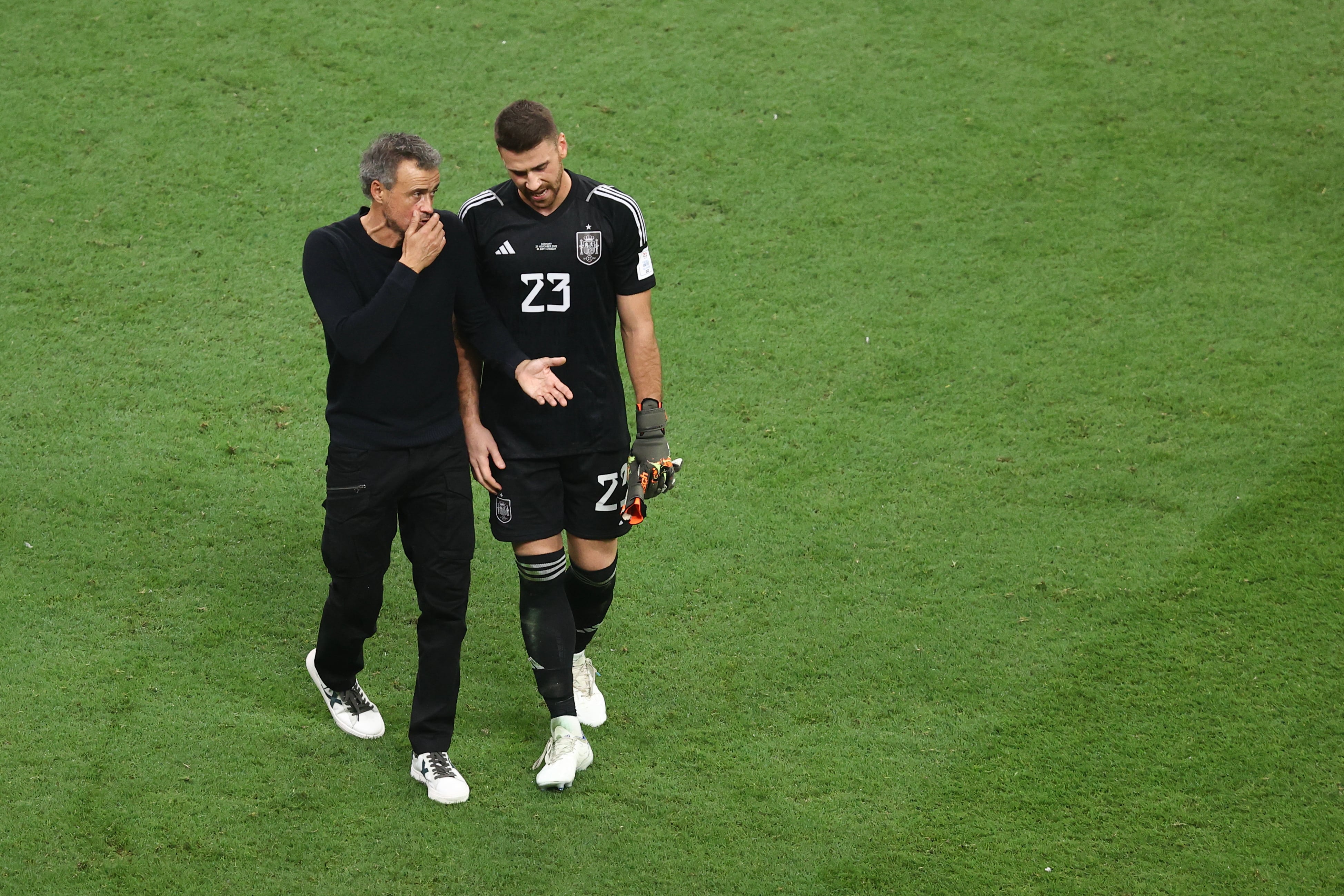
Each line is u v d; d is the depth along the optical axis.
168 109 24.53
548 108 25.45
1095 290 22.12
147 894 11.86
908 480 18.41
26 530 16.33
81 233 21.69
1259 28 28.45
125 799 12.82
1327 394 19.94
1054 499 18.11
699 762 13.95
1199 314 21.64
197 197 22.70
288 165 23.55
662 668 15.29
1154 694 15.00
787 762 13.99
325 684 13.87
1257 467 18.61
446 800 13.10
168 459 17.78
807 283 22.12
